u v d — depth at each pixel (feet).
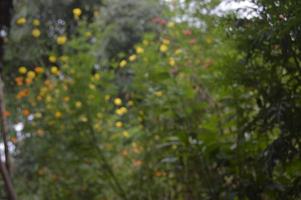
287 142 7.47
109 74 15.44
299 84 7.60
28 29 24.39
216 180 11.07
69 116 15.21
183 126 12.48
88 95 15.10
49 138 16.29
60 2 26.89
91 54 15.75
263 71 8.06
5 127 11.09
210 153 10.55
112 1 25.45
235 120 10.33
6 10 17.13
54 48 17.56
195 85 12.78
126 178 14.89
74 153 15.34
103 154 14.97
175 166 12.78
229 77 8.53
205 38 13.00
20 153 17.48
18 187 17.67
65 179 16.35
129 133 14.29
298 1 6.73
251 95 9.61
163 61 13.62
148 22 24.11
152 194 14.20
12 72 18.92
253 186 9.05
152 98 13.19
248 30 7.50
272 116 7.80
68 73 15.34
